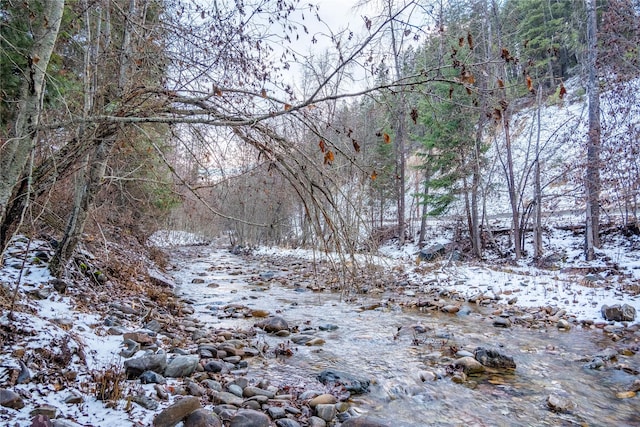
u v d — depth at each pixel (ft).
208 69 13.58
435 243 60.90
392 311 29.04
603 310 25.96
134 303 23.32
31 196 14.49
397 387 15.55
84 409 10.32
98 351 14.25
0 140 11.32
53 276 20.77
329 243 12.44
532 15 64.95
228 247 88.53
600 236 51.70
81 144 14.21
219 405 12.07
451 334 23.03
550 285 33.91
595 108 44.16
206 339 19.47
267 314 26.89
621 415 13.74
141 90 12.28
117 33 20.45
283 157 11.28
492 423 13.07
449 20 17.99
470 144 52.75
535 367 18.20
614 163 41.96
